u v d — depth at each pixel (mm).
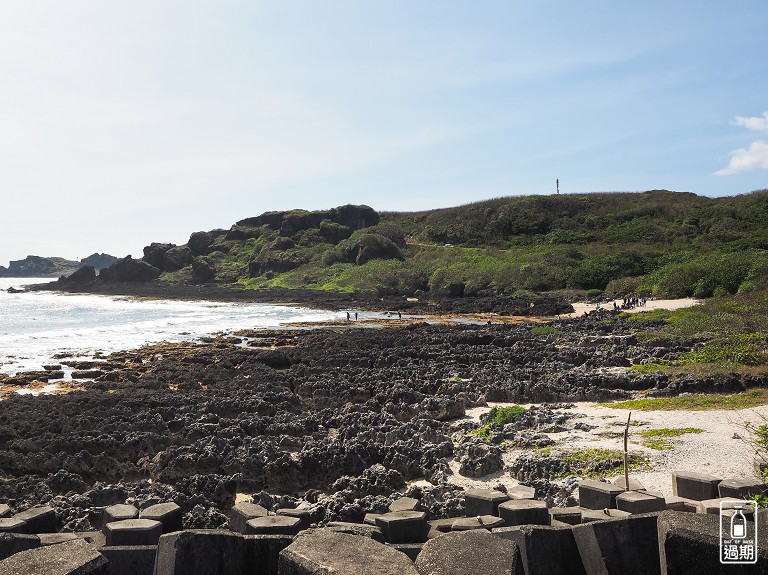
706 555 5840
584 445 16203
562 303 62688
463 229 113188
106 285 127000
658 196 114375
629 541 7781
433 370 28328
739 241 76125
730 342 29078
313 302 80312
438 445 16562
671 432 16750
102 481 15688
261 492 13266
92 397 23453
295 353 36188
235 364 34094
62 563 5441
